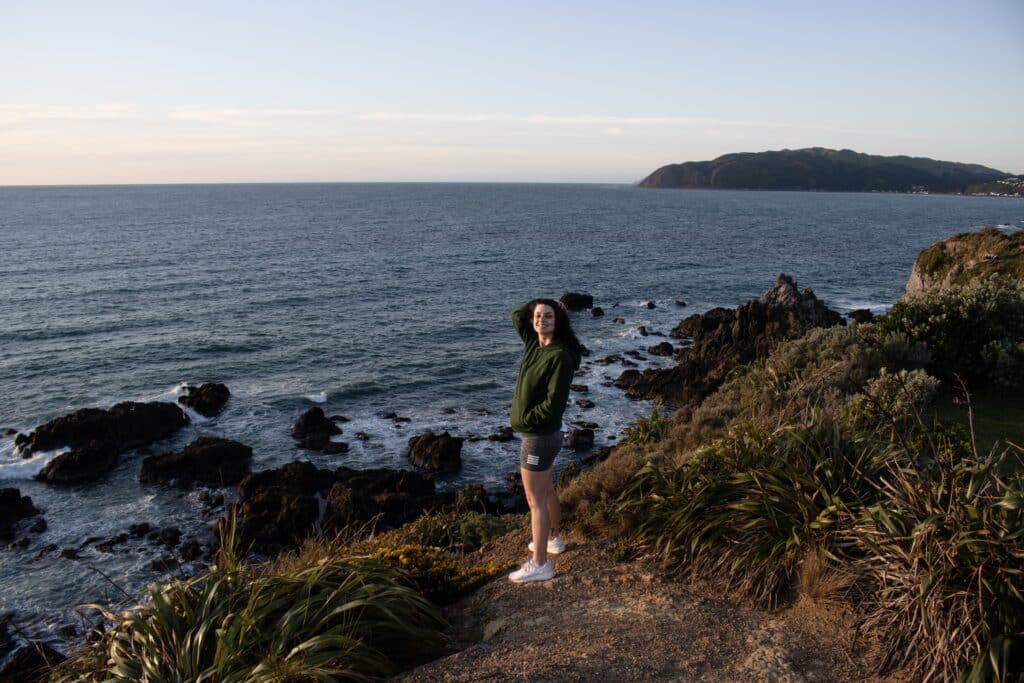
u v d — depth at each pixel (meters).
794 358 10.46
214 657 3.86
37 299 49.69
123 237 98.25
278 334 40.50
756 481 5.14
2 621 14.42
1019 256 21.52
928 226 133.38
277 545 17.59
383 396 29.94
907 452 4.40
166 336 39.44
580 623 4.48
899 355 9.77
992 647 3.17
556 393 4.89
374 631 4.42
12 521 18.55
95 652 4.48
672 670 3.76
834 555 4.49
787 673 3.62
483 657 4.12
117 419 23.84
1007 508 3.71
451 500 19.41
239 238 98.88
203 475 21.50
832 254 83.31
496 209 187.12
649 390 29.59
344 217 149.88
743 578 4.66
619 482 6.61
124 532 18.31
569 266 71.12
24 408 27.83
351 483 19.98
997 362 9.17
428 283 59.75
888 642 3.72
